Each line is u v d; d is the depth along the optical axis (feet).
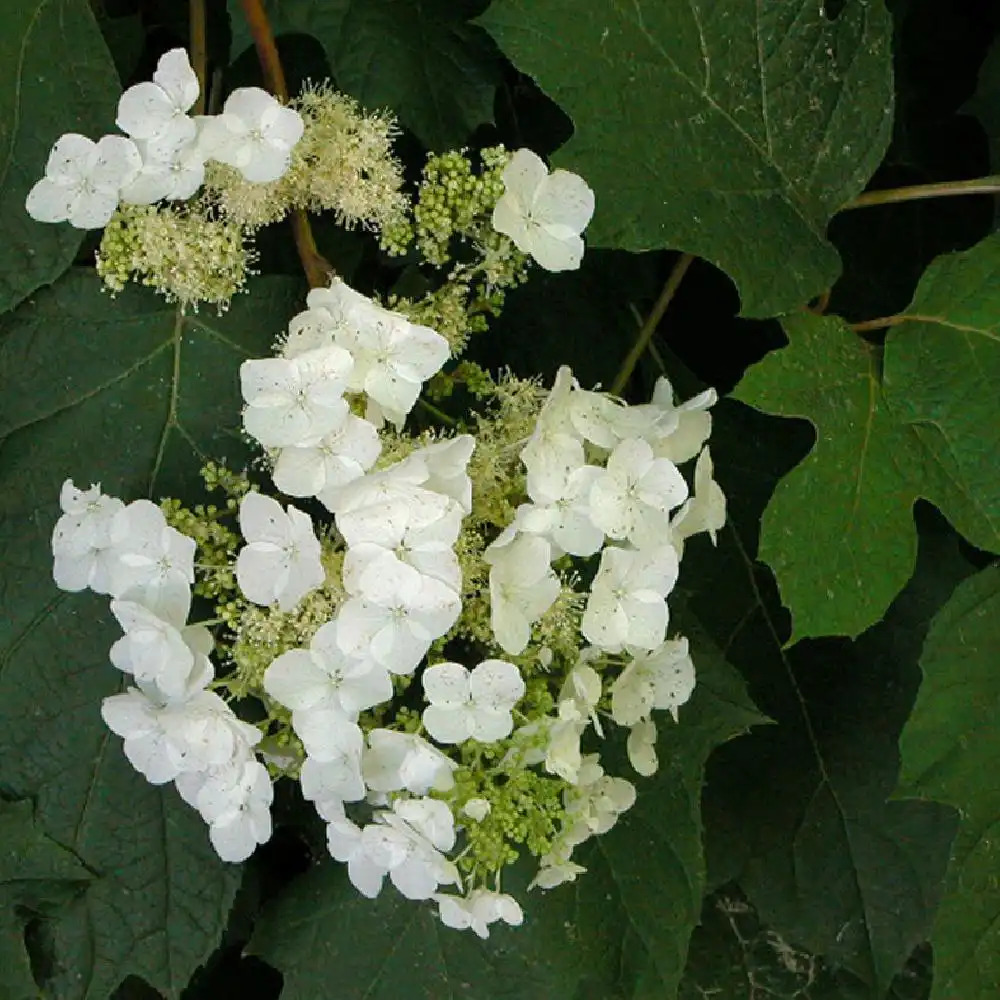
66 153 2.35
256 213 2.40
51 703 2.59
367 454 2.28
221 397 2.58
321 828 2.76
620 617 2.39
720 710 2.71
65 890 2.61
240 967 3.01
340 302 2.32
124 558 2.33
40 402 2.55
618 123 2.53
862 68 2.63
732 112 2.60
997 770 2.59
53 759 2.59
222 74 2.73
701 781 2.71
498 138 2.84
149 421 2.57
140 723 2.40
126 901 2.62
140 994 2.97
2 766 2.58
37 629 2.58
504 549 2.36
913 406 2.55
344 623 2.25
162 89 2.36
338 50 2.63
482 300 2.50
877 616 2.49
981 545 2.53
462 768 2.37
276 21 2.63
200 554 2.46
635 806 2.70
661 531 2.39
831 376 2.56
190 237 2.39
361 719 2.40
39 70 2.48
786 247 2.60
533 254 2.45
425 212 2.42
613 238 2.51
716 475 2.96
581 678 2.41
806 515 2.49
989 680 2.59
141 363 2.57
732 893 3.25
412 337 2.31
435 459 2.30
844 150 2.64
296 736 2.42
